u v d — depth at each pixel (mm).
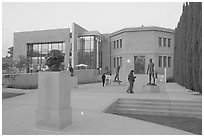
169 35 37656
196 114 10578
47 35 38469
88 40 38188
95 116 8547
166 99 12383
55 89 6730
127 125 7297
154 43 35906
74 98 13336
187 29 20094
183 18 22812
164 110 11336
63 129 6766
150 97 13414
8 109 9820
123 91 18141
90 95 14969
